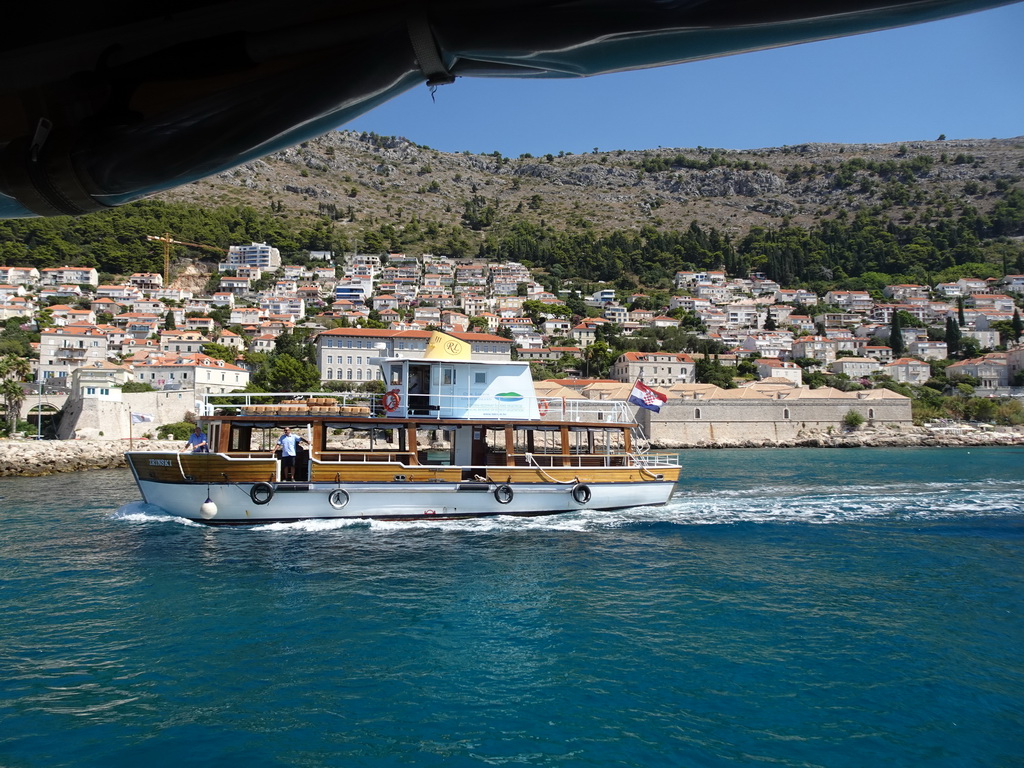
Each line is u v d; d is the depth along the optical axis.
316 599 19.16
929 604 19.16
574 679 14.27
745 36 3.86
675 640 16.36
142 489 30.48
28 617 17.70
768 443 109.69
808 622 17.62
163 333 152.00
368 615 17.91
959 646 16.03
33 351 135.38
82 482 53.03
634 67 4.27
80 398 81.12
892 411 118.75
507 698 13.48
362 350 141.38
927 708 13.03
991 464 69.19
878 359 194.00
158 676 14.30
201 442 31.91
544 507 31.31
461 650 15.70
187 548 25.02
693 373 157.88
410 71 4.39
